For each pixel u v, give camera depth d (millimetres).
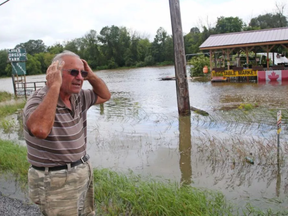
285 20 59250
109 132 8969
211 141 6918
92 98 2928
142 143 7641
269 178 5094
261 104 12203
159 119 10578
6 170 5594
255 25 68500
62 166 2500
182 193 4133
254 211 3893
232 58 31344
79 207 2711
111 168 5906
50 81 2293
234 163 5805
